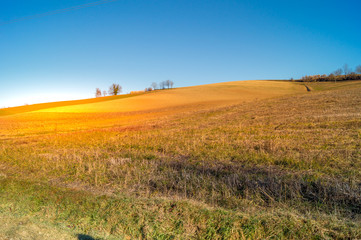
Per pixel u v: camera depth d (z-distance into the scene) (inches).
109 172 296.7
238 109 1173.7
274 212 177.6
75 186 256.5
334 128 482.6
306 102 1069.1
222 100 2242.9
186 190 232.7
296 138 420.2
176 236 157.8
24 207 207.8
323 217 166.9
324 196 197.5
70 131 932.6
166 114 1437.0
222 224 162.9
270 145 362.6
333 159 282.7
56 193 229.6
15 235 166.6
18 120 1497.3
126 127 897.5
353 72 4357.8
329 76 4382.4
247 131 556.7
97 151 430.9
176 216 176.2
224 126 681.0
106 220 180.7
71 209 198.8
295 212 177.3
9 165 357.1
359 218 164.7
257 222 161.3
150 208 189.5
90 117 1573.6
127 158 362.9
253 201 202.5
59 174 299.1
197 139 492.7
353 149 316.8
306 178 231.6
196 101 2309.3
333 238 144.2
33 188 245.3
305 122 595.8
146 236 160.6
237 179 243.9
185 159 344.2
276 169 270.1
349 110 713.0
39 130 985.5
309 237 145.3
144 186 249.3
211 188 229.9
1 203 217.0
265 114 868.0
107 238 161.3
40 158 387.5
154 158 361.4
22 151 469.4
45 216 192.4
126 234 164.9
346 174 234.2
